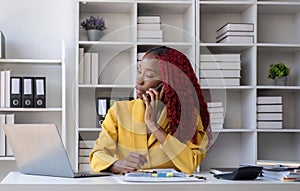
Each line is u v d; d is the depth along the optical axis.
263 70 5.15
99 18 4.86
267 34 5.15
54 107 4.89
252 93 4.78
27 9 4.89
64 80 4.63
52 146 2.26
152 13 5.02
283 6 4.85
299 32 5.03
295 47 4.84
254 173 2.25
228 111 5.11
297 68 5.09
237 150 5.10
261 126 4.78
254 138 4.75
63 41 4.63
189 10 4.79
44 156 2.32
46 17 4.90
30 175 2.43
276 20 5.15
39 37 4.89
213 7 4.87
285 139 5.15
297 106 5.07
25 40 4.88
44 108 4.57
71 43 4.92
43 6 4.90
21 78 4.56
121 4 4.68
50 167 2.33
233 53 5.16
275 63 5.14
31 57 4.88
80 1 4.60
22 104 4.55
